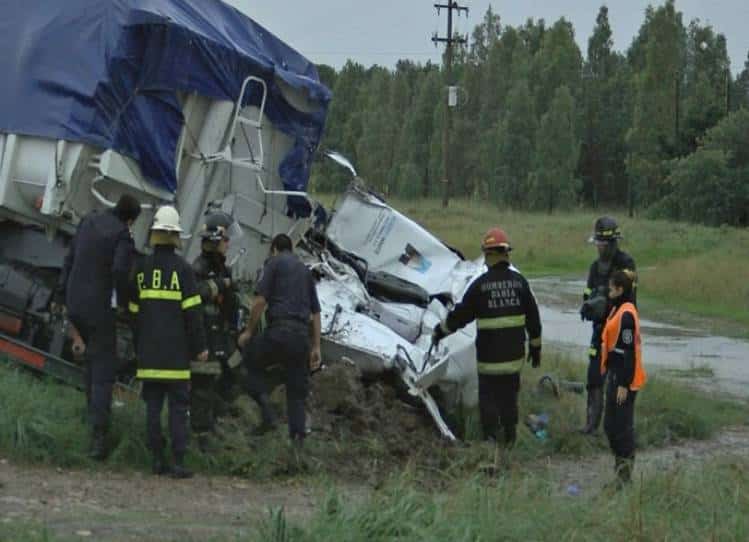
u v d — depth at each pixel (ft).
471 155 319.68
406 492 26.86
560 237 175.52
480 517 25.48
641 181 283.79
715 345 79.92
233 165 42.68
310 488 32.30
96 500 28.50
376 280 47.83
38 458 31.76
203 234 35.83
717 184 239.09
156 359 31.96
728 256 145.79
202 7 43.14
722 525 26.91
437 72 337.93
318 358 35.96
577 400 48.34
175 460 32.30
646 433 45.65
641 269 145.28
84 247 32.76
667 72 306.55
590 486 35.09
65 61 36.94
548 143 288.30
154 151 38.11
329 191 53.01
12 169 37.01
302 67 48.06
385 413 37.83
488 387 38.11
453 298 46.75
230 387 37.09
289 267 35.09
